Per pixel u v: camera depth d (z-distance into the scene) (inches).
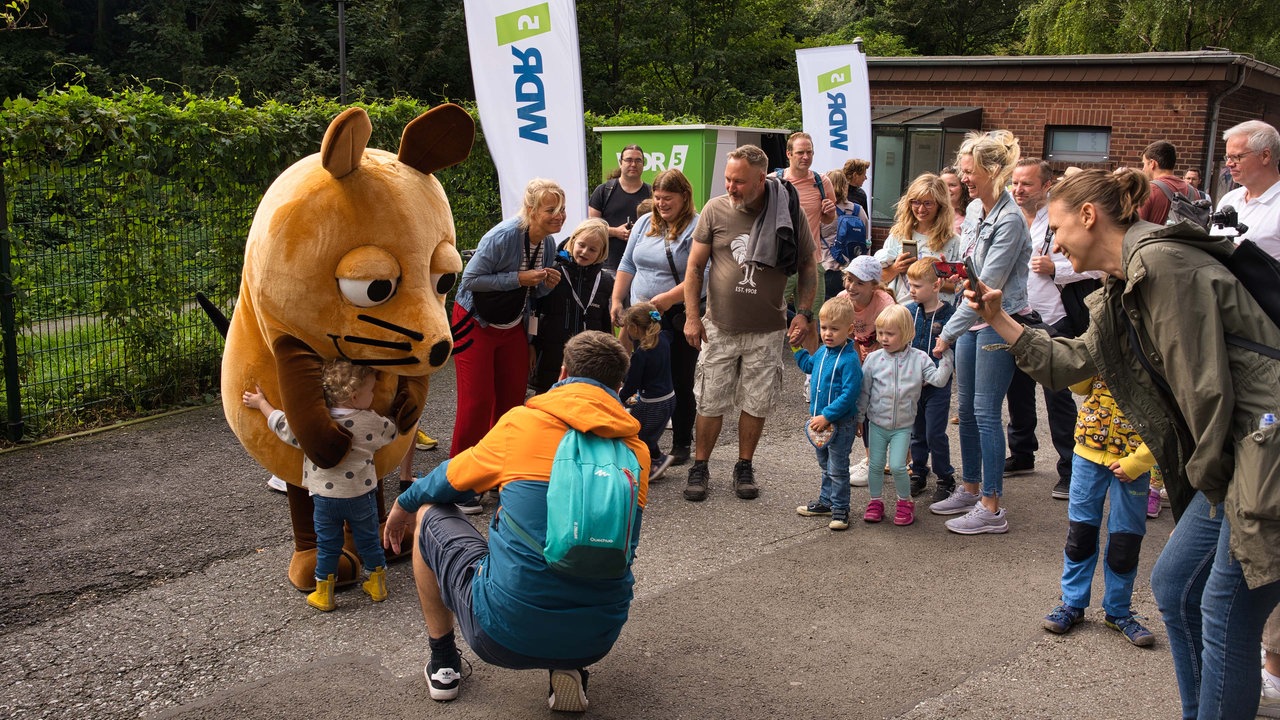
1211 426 105.5
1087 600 164.7
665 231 244.7
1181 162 618.2
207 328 305.6
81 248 268.5
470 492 139.7
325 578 165.0
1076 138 654.5
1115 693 145.9
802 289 229.9
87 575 178.4
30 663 147.5
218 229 303.4
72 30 1096.8
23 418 258.8
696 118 1111.0
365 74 1063.6
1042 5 959.6
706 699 141.9
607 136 426.6
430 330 153.6
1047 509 226.7
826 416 203.8
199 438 263.6
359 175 149.9
